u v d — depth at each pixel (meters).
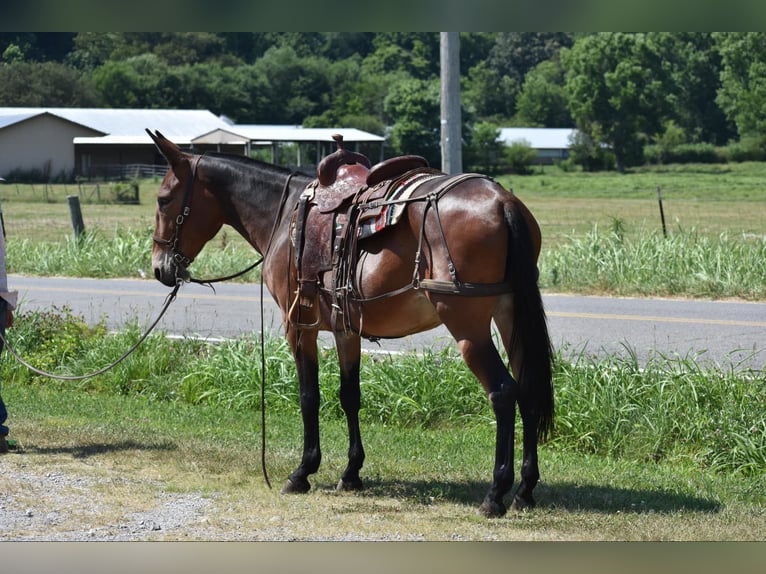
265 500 6.42
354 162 6.56
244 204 7.04
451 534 5.66
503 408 5.57
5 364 10.88
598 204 47.97
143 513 6.14
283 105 104.31
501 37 129.62
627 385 8.27
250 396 9.44
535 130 98.69
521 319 5.53
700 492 6.56
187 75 100.00
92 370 10.52
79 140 70.31
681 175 74.00
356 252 6.10
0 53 102.50
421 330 6.17
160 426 8.59
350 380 6.64
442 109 14.42
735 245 17.02
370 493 6.60
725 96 86.94
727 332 12.05
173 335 12.11
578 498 6.37
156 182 65.81
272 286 6.77
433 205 5.70
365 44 123.56
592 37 89.00
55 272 20.25
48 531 5.78
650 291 15.85
